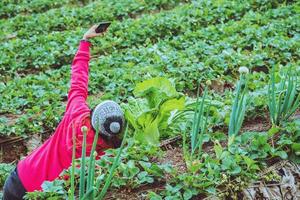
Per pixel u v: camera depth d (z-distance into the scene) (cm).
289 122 559
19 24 1171
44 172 533
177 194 489
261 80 726
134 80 805
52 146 538
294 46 848
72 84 561
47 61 946
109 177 466
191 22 1062
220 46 884
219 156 520
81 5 1368
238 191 503
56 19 1184
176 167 534
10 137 743
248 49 895
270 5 1116
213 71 807
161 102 586
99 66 880
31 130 751
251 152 526
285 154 519
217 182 499
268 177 513
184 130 553
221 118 589
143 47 939
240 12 1102
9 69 938
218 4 1126
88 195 457
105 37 1014
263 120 596
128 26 1061
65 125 539
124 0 1283
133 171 507
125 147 550
